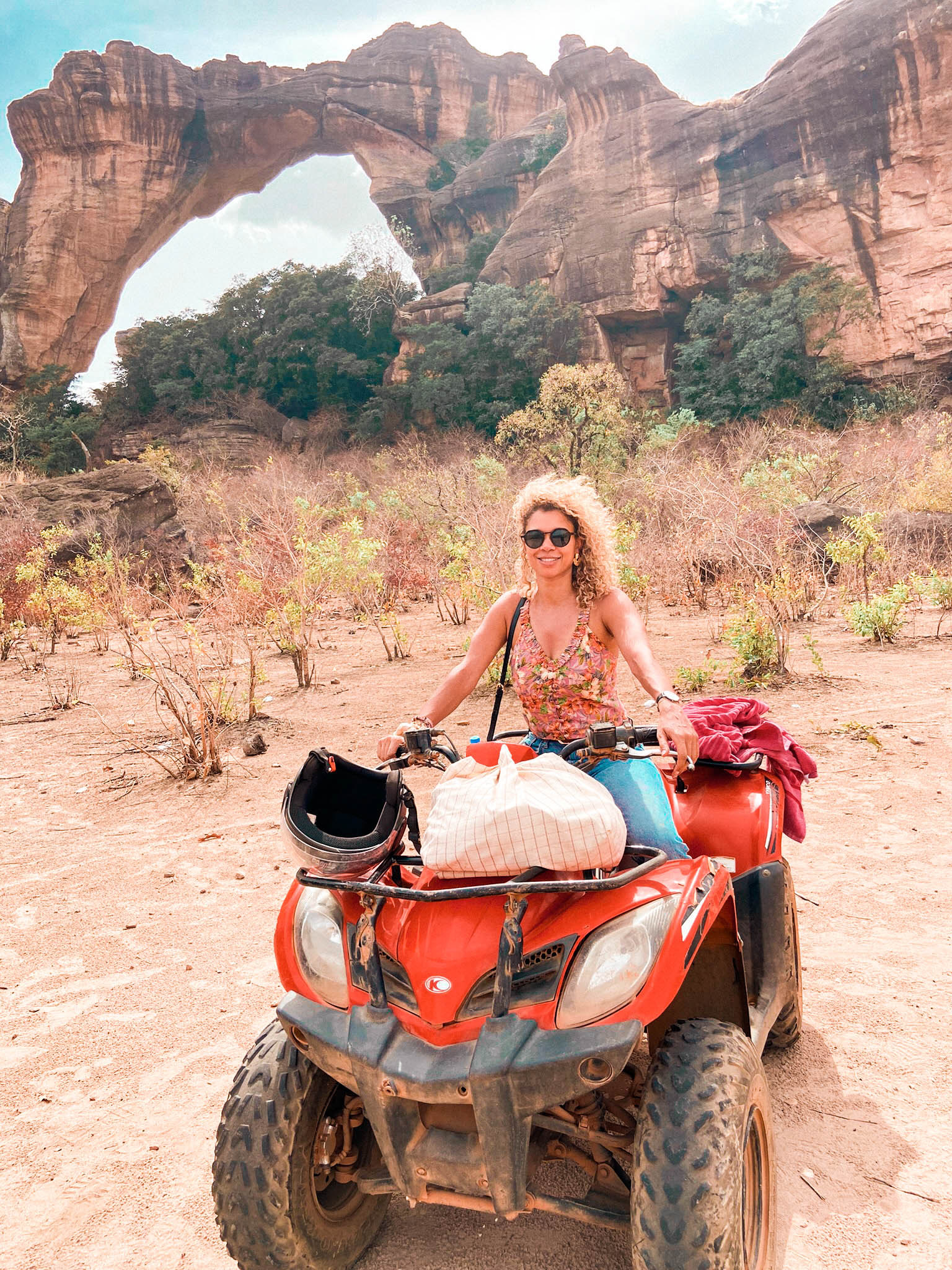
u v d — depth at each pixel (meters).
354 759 7.64
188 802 7.07
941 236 44.84
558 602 2.90
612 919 2.25
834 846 5.43
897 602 11.02
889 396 43.50
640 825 2.63
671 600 15.15
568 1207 2.22
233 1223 2.32
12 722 10.02
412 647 12.80
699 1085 2.11
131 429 66.19
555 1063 2.04
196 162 81.06
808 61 48.25
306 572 13.59
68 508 23.25
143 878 5.67
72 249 75.00
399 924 2.34
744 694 8.89
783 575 12.26
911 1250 2.52
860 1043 3.54
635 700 8.93
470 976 2.19
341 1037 2.24
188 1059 3.76
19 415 64.06
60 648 15.28
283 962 2.49
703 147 52.62
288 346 64.62
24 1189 3.04
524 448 36.38
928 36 44.19
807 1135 3.02
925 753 6.86
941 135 44.75
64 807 7.15
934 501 19.12
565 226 56.81
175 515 25.22
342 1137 2.49
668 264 52.84
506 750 2.41
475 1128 2.25
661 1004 2.13
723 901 2.52
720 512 16.25
